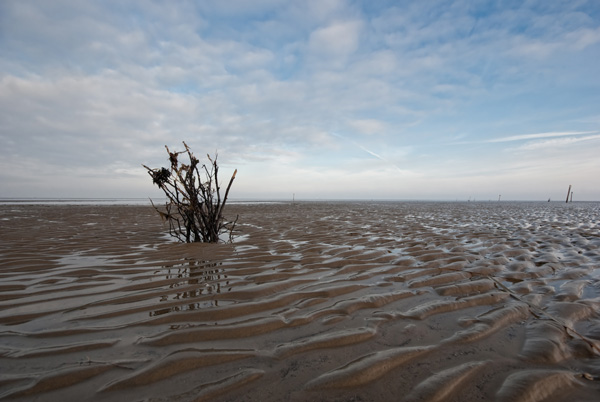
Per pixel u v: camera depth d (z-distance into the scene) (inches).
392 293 115.6
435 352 72.4
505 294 113.0
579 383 60.2
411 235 264.8
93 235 250.8
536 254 184.1
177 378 62.4
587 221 413.4
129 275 139.3
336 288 121.0
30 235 246.8
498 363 67.3
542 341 75.6
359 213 579.8
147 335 81.2
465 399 56.4
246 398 56.6
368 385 60.4
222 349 73.9
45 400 55.7
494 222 393.4
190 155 229.9
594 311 96.9
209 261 166.6
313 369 65.6
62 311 97.9
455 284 125.0
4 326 86.8
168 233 266.7
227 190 231.0
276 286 123.8
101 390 58.6
